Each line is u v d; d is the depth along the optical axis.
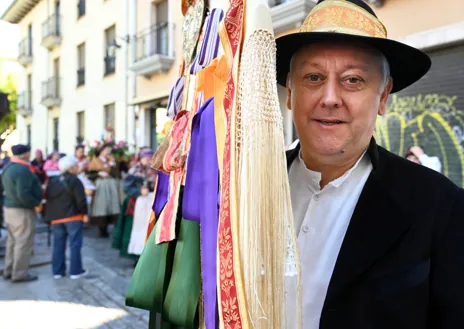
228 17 0.89
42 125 16.42
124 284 4.60
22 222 4.77
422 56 0.98
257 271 0.74
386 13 4.53
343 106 0.93
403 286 0.84
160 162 1.36
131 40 10.03
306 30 1.00
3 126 21.77
